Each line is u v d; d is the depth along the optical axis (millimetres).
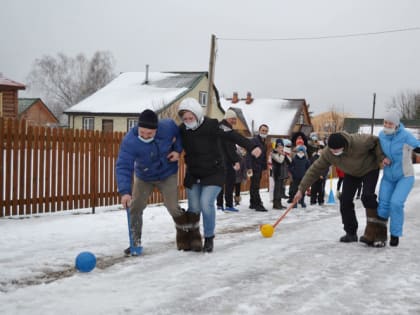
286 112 49219
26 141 8070
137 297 4203
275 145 11055
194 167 5809
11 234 6828
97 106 36688
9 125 7789
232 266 5316
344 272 5176
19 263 5324
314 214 10172
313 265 5445
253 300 4188
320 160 6820
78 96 60219
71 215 8562
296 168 11906
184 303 4070
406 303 4199
